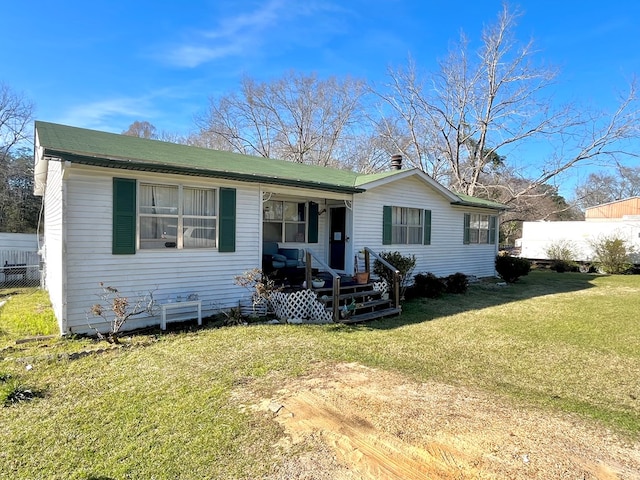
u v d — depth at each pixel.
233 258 7.74
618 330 6.99
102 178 6.20
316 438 3.06
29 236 14.76
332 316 7.33
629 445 3.02
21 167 21.27
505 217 26.92
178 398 3.81
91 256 6.14
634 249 18.70
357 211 10.05
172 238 6.98
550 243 21.23
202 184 7.27
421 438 3.06
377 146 27.53
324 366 4.78
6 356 5.07
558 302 9.96
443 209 12.75
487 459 2.78
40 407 3.65
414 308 8.95
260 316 7.65
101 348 5.39
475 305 9.44
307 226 10.80
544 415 3.53
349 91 28.28
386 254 9.89
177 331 6.46
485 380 4.47
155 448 2.95
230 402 3.72
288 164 11.15
